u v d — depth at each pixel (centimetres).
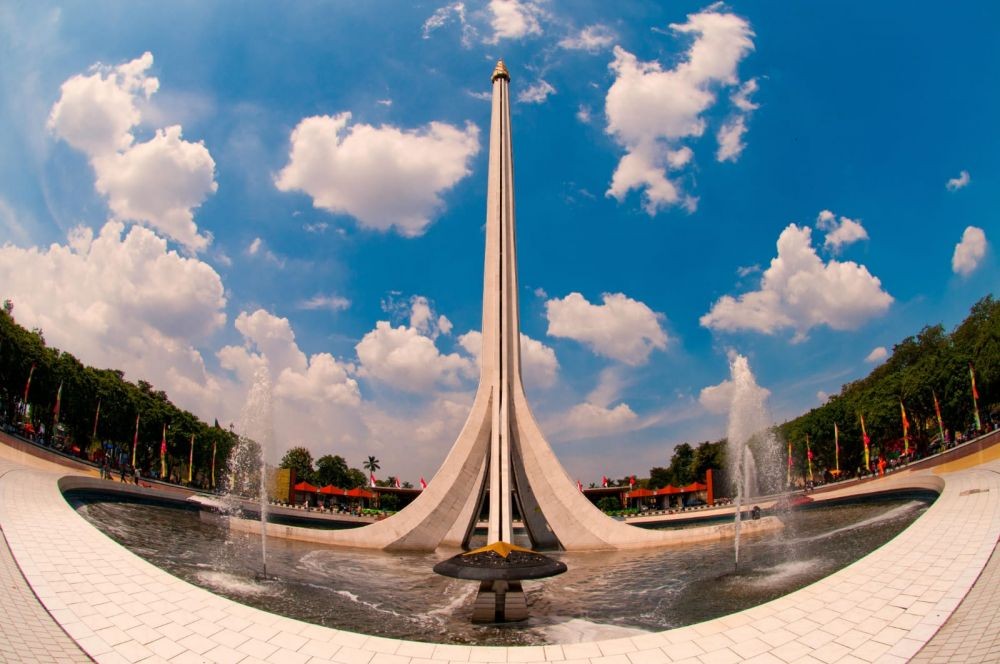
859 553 1784
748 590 1488
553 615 1352
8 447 2486
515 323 2906
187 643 927
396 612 1387
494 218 3016
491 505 2652
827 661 852
